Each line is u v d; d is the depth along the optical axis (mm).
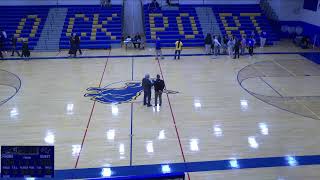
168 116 11672
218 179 8156
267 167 8672
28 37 21578
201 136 10266
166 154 9281
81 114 11805
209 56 19766
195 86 14609
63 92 13836
